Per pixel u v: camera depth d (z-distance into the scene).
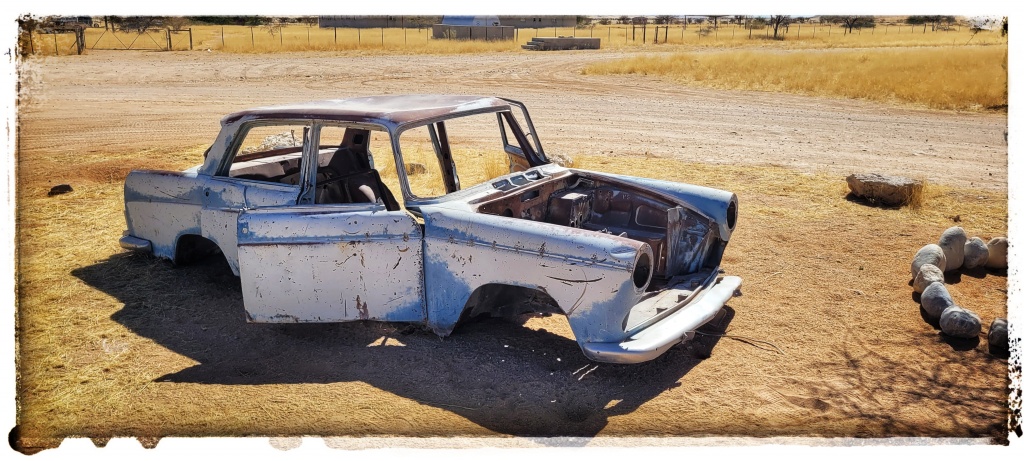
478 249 4.04
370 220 4.21
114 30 39.41
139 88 19.88
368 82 21.72
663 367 4.32
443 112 4.71
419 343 4.55
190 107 16.47
